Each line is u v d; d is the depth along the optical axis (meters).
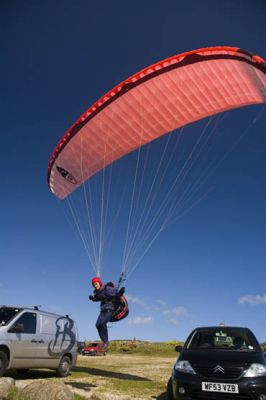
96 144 12.54
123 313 9.98
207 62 10.25
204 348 8.03
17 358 10.15
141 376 12.49
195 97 11.45
